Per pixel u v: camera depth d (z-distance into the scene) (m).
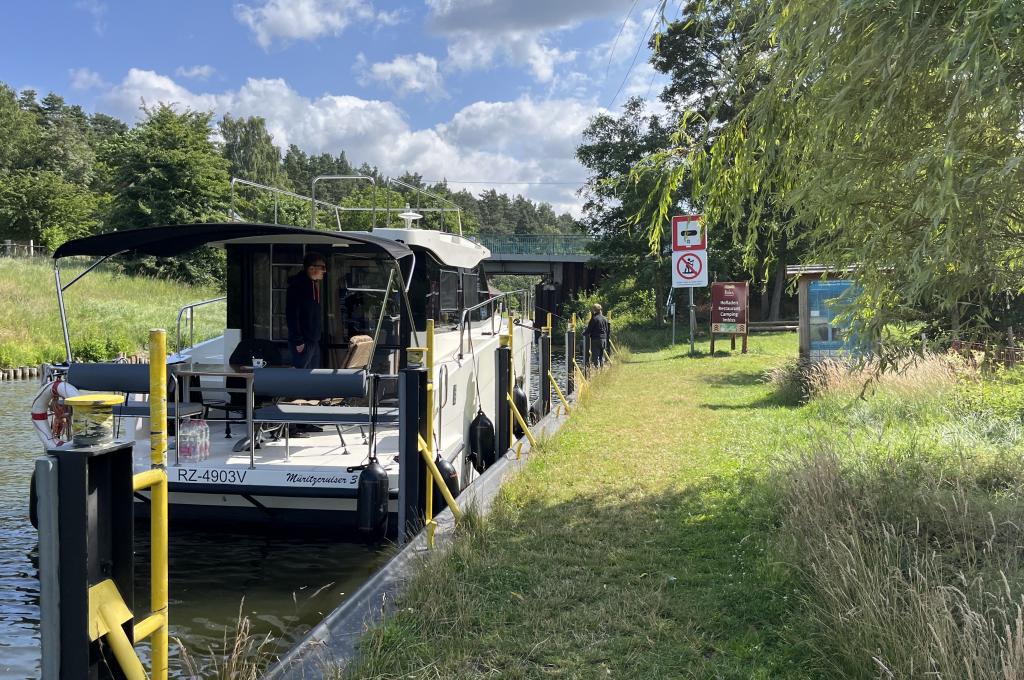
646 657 3.96
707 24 5.72
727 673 3.73
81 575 2.61
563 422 11.55
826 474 5.74
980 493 5.72
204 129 50.81
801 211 5.63
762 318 41.03
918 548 4.61
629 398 14.29
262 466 6.58
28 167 84.94
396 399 8.31
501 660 3.93
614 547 5.67
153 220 47.94
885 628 3.51
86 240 6.92
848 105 4.72
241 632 4.38
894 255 4.87
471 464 9.43
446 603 4.56
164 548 3.13
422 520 6.34
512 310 13.75
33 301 29.41
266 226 6.80
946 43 4.13
